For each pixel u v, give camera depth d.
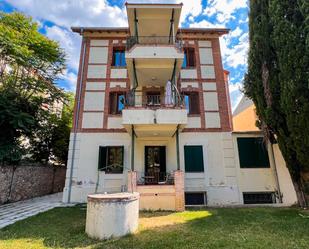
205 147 11.95
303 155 7.99
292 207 9.10
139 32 13.01
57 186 16.50
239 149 11.84
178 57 10.54
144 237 4.99
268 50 9.43
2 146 10.98
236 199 11.10
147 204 8.95
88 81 12.84
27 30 14.56
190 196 11.35
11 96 12.58
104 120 12.23
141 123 9.55
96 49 13.47
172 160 11.76
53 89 15.67
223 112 12.50
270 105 9.12
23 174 12.14
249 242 4.52
